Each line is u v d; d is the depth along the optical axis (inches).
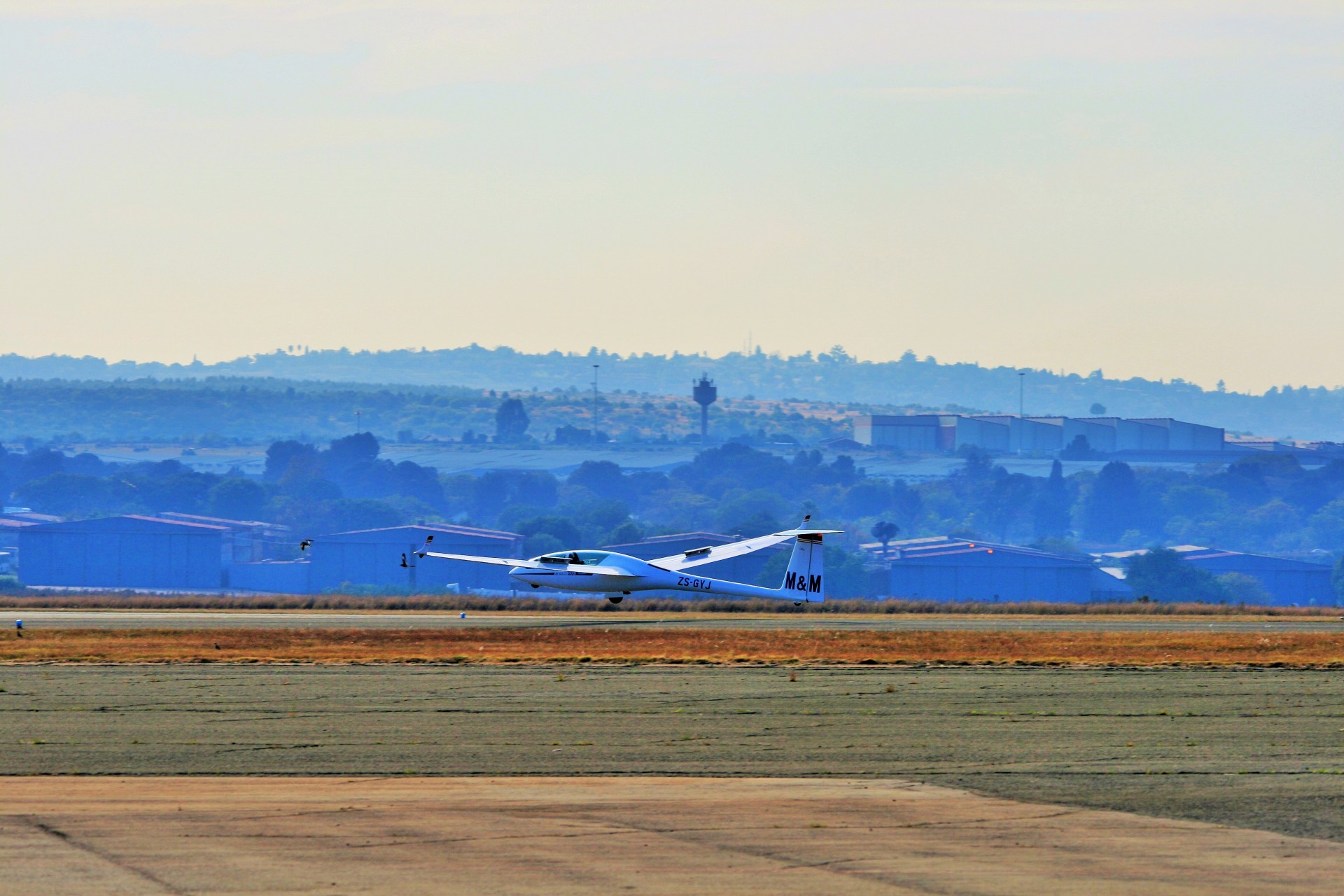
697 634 7460.6
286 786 3120.1
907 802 2947.8
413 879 2263.8
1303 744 3799.2
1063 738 3900.1
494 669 5718.5
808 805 2903.5
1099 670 5787.4
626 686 5118.1
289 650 6525.6
